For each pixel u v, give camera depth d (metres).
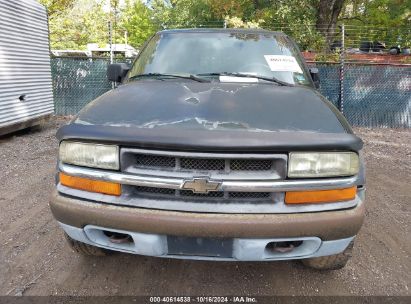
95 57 10.01
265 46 3.25
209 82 2.77
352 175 1.98
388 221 3.63
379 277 2.68
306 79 3.06
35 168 5.09
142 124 2.01
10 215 3.57
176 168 1.93
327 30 13.34
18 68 7.13
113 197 2.01
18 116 7.20
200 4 17.27
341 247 2.08
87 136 1.98
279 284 2.57
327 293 2.49
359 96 9.10
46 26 8.32
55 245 3.03
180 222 1.90
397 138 7.93
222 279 2.62
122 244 2.12
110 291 2.46
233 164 1.92
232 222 1.89
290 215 1.93
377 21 16.17
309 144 1.88
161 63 3.12
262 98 2.36
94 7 19.53
